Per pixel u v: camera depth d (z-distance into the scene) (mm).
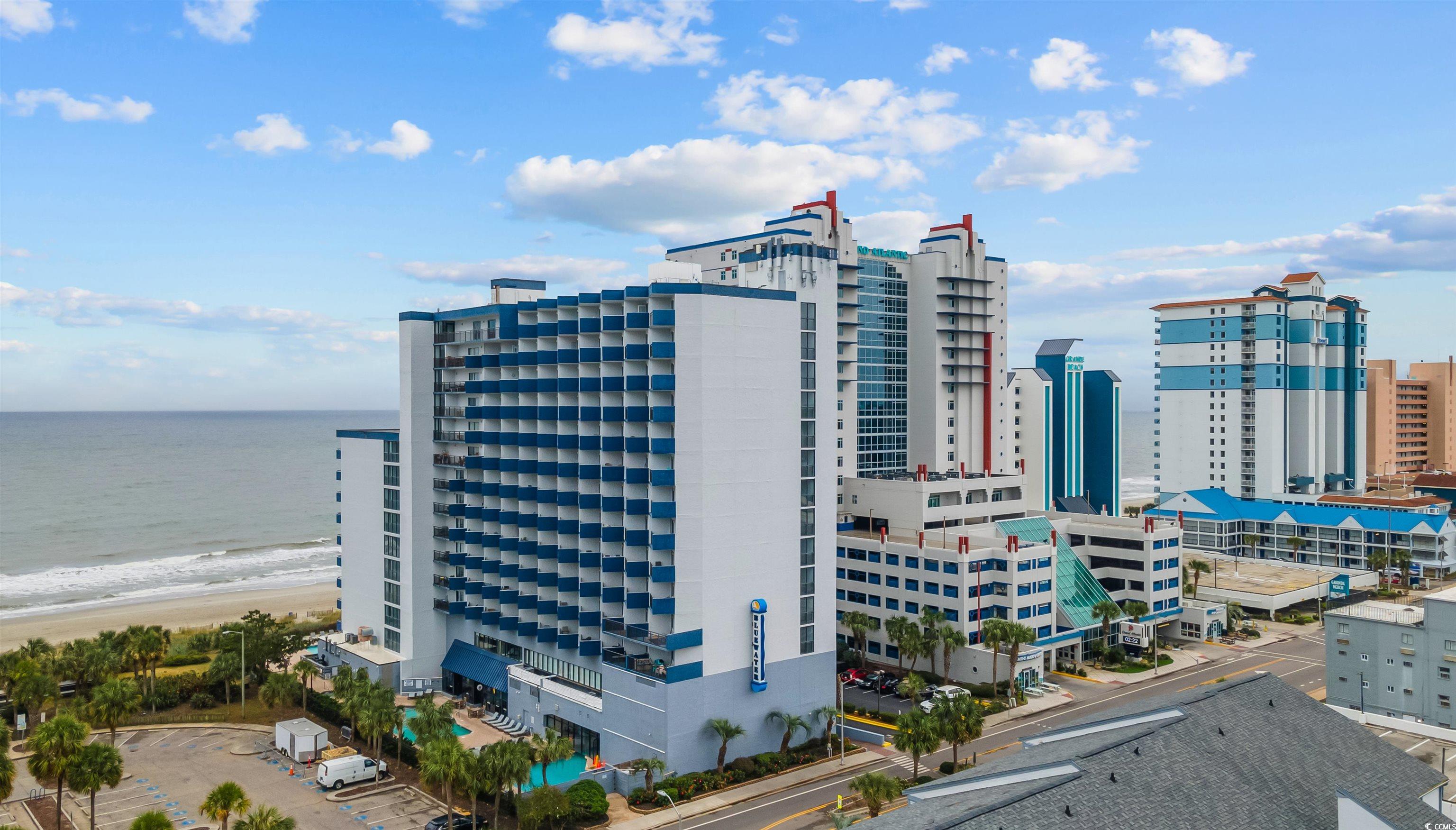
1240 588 168125
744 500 90250
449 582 115812
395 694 116188
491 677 110188
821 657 96750
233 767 91812
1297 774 53906
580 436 97812
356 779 86938
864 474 167250
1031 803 46312
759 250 126000
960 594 120250
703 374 87250
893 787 70875
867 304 168250
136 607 184500
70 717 73500
